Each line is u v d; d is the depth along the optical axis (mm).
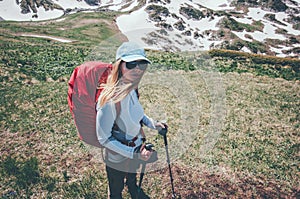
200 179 9719
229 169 10266
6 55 22734
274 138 12523
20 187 9156
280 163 10977
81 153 10484
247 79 20625
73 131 11680
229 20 135250
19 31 73562
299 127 13781
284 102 16656
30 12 153250
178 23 127125
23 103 13938
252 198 9383
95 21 97312
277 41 125562
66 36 75188
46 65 20828
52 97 14695
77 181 9445
